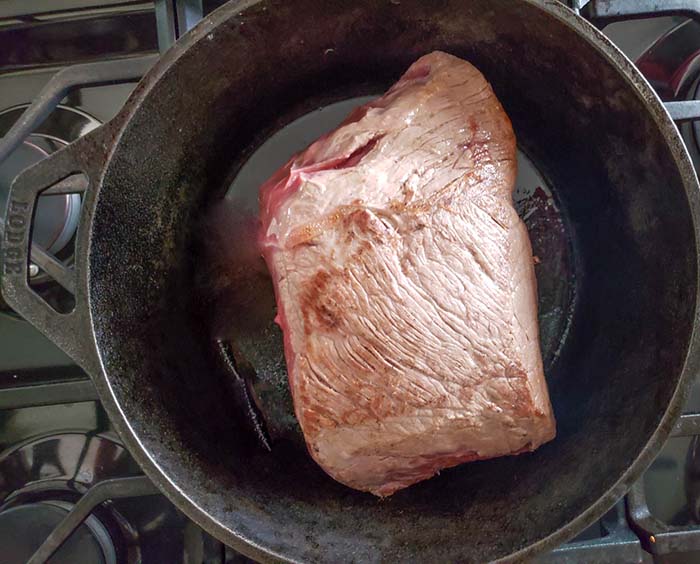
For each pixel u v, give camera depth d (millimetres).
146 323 285
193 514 247
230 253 330
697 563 319
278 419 326
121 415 244
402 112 274
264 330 329
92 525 313
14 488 327
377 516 287
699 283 234
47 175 243
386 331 253
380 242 255
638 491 293
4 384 337
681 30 333
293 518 276
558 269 338
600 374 305
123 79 269
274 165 338
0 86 351
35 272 323
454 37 294
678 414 238
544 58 281
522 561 243
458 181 266
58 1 332
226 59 275
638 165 276
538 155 337
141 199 277
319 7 268
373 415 254
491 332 255
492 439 260
